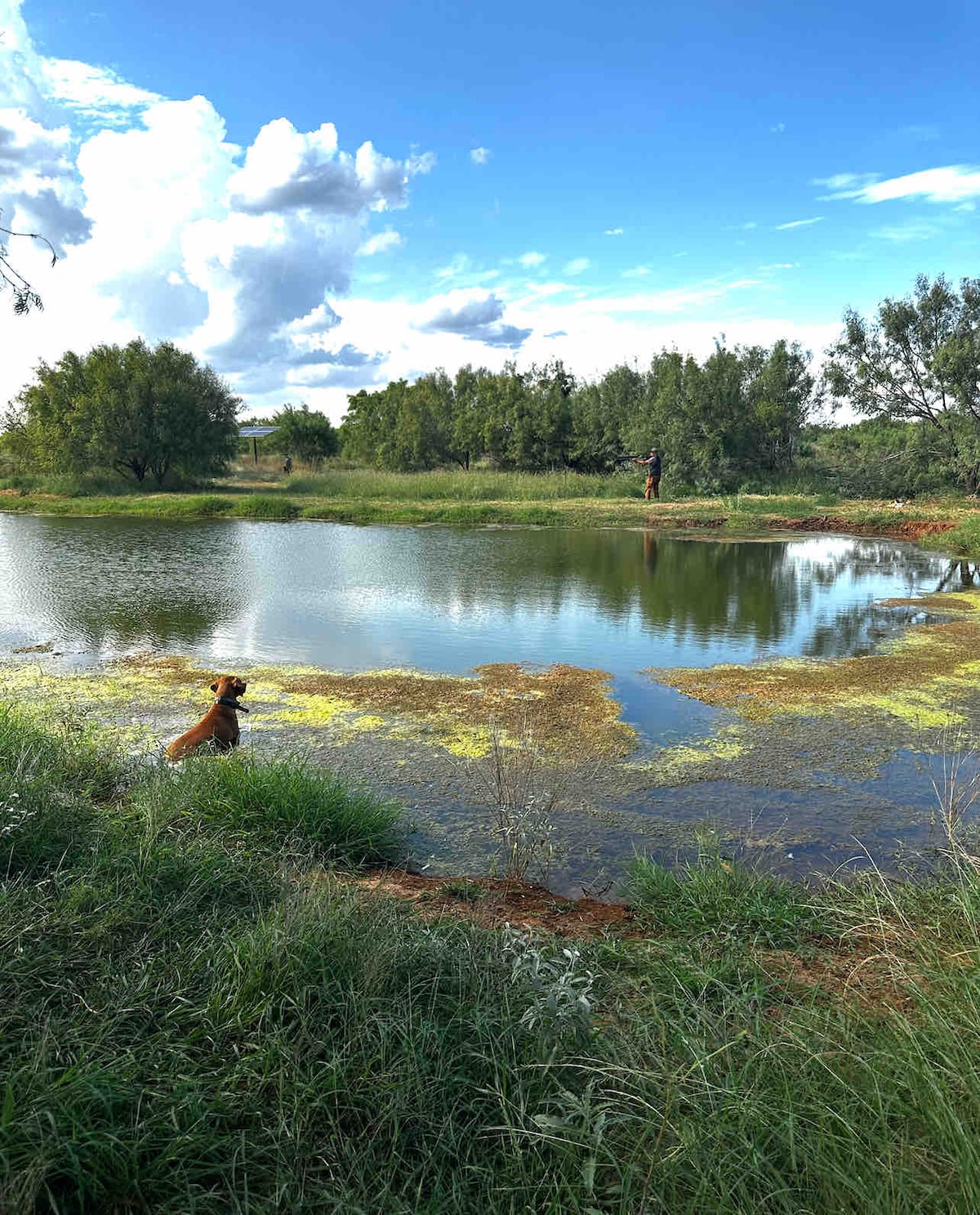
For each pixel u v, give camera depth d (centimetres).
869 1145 200
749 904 379
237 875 353
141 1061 222
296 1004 246
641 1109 222
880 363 2602
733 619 1080
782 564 1571
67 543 1844
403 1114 214
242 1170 196
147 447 3291
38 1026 226
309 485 3222
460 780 560
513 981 271
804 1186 194
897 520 2112
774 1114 211
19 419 3578
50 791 415
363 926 301
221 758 507
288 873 373
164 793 446
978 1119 204
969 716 695
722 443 3047
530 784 555
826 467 3059
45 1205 181
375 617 1083
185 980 261
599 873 439
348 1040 238
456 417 4147
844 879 427
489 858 455
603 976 308
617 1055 241
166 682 773
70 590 1252
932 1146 200
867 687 777
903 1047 227
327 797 468
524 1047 246
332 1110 216
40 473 3559
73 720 581
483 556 1669
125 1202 185
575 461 3819
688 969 311
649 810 518
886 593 1269
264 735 643
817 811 515
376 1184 196
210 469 3559
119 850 350
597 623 1059
